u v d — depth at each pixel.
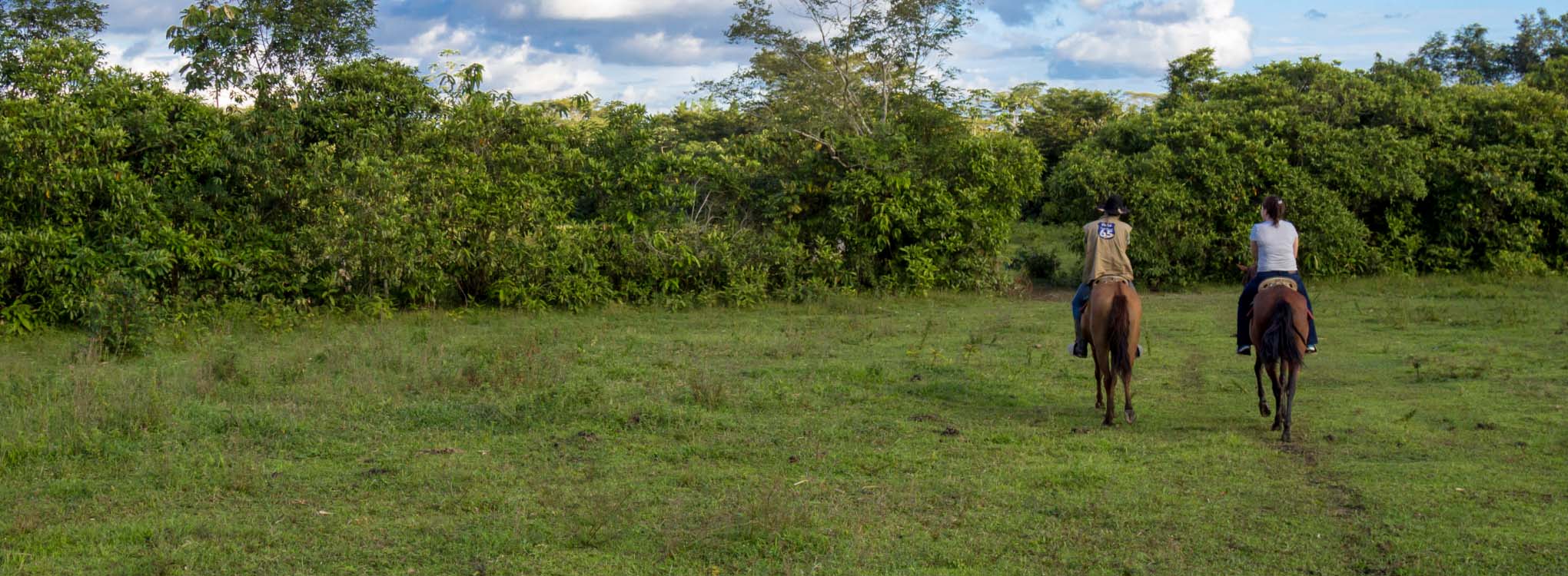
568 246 16.86
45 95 14.17
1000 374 11.23
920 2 21.17
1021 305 18.09
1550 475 7.14
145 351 12.16
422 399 9.54
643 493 6.85
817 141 19.44
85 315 12.83
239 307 14.64
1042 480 7.13
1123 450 8.01
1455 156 21.14
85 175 13.84
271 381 10.16
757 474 7.36
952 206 19.05
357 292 16.25
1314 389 10.38
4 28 15.74
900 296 18.78
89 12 20.06
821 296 18.00
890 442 8.23
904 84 21.62
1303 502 6.64
